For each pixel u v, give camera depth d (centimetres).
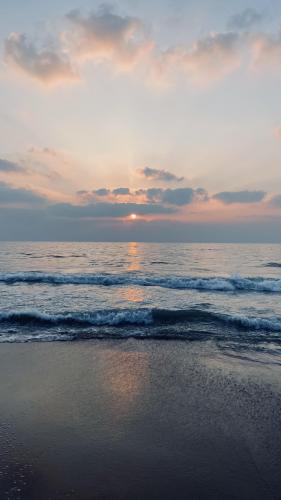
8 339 753
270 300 1343
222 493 298
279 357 659
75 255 4650
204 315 966
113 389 514
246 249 7612
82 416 431
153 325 895
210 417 435
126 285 1741
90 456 349
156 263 3419
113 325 895
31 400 472
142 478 316
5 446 362
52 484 304
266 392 508
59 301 1248
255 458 352
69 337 774
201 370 592
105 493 294
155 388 520
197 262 3616
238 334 820
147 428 407
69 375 564
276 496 295
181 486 306
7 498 283
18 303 1194
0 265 2955
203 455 355
